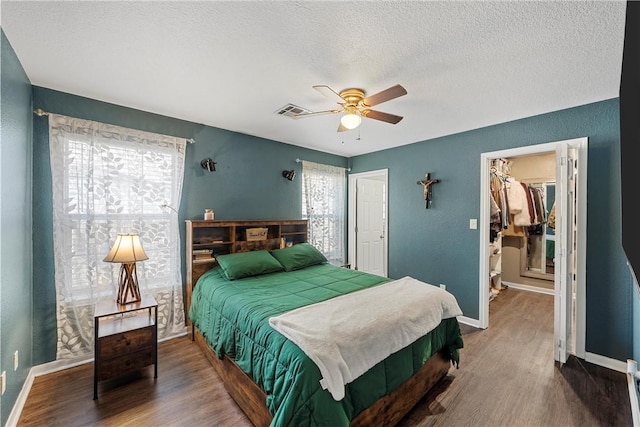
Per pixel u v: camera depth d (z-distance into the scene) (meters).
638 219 0.99
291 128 3.39
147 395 2.00
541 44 1.70
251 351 1.69
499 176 4.31
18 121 1.90
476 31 1.59
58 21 1.52
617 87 2.23
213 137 3.31
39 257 2.25
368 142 3.99
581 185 2.54
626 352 2.32
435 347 2.05
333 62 1.93
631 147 1.07
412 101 2.54
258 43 1.73
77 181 2.39
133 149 2.70
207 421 1.75
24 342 2.02
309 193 4.29
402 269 4.07
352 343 1.48
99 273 2.48
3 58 1.63
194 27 1.58
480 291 3.25
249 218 3.64
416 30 1.59
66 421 1.75
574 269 2.55
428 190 3.73
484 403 1.93
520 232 4.84
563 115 2.69
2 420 1.62
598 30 1.56
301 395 1.26
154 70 2.05
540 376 2.25
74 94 2.43
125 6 1.42
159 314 2.84
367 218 5.13
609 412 1.84
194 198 3.16
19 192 1.92
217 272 2.91
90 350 2.43
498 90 2.31
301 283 2.59
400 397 1.73
